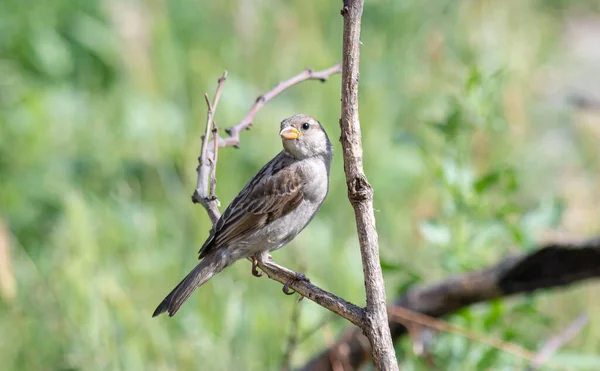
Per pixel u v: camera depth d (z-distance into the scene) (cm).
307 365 1048
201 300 1134
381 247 1307
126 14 1588
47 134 1456
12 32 1642
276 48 1619
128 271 1202
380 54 1678
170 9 1698
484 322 1006
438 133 1099
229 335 1084
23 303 1136
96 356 1066
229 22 1680
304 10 1692
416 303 1012
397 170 1434
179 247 1260
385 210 1385
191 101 1538
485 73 1302
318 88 1566
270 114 1510
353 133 609
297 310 963
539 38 1942
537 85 1825
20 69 1619
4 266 1108
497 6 1886
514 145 1470
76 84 1623
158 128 1467
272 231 846
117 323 1084
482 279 989
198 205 1273
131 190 1372
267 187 847
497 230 997
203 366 1073
